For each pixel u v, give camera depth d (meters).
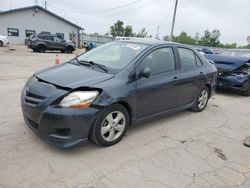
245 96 8.10
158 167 3.35
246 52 9.47
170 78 4.53
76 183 2.90
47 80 3.58
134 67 3.98
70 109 3.22
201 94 5.68
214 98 7.49
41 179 2.92
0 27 31.92
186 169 3.37
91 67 4.07
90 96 3.34
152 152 3.73
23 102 3.61
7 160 3.21
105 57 4.39
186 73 4.96
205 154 3.82
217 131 4.78
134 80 3.90
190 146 4.04
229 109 6.37
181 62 4.94
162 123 4.92
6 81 7.86
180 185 3.02
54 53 22.55
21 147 3.54
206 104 5.98
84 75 3.70
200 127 4.90
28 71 10.39
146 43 4.57
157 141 4.11
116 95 3.57
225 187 3.06
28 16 33.66
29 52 21.62
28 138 3.80
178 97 4.88
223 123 5.24
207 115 5.67
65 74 3.75
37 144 3.65
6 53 18.91
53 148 3.57
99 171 3.16
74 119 3.23
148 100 4.16
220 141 4.34
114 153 3.61
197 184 3.07
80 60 4.53
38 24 34.69
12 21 32.62
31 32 34.38
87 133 3.40
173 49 4.82
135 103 3.94
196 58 5.45
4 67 11.12
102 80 3.60
